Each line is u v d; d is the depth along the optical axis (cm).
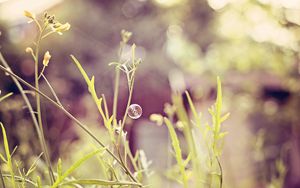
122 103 472
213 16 767
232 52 694
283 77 602
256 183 436
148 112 820
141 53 964
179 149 96
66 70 619
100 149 82
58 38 589
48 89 419
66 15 869
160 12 911
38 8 721
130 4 981
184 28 907
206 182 102
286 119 666
